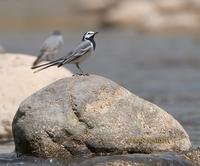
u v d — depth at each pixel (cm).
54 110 1340
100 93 1361
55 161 1298
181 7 6028
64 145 1322
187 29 5781
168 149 1330
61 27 6438
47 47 1809
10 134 1658
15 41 5044
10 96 1700
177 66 3556
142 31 5872
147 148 1316
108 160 1241
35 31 6056
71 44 4759
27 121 1345
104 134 1315
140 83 2934
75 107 1338
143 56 4038
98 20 6719
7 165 1299
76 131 1320
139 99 1380
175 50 4359
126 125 1329
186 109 2211
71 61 1421
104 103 1352
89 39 1443
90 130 1320
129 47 4631
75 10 7000
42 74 1752
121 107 1351
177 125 1370
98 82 1377
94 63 3681
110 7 6819
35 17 6806
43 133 1327
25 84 1725
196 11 5969
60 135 1323
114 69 3422
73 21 6675
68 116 1332
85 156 1309
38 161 1305
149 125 1341
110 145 1308
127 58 3944
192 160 1298
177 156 1289
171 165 1252
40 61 1792
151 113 1358
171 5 6081
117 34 5800
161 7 6144
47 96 1362
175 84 2886
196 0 6034
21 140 1358
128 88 2791
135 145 1313
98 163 1234
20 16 6838
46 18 6775
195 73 3259
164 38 5306
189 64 3628
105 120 1327
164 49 4431
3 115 1666
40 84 1728
